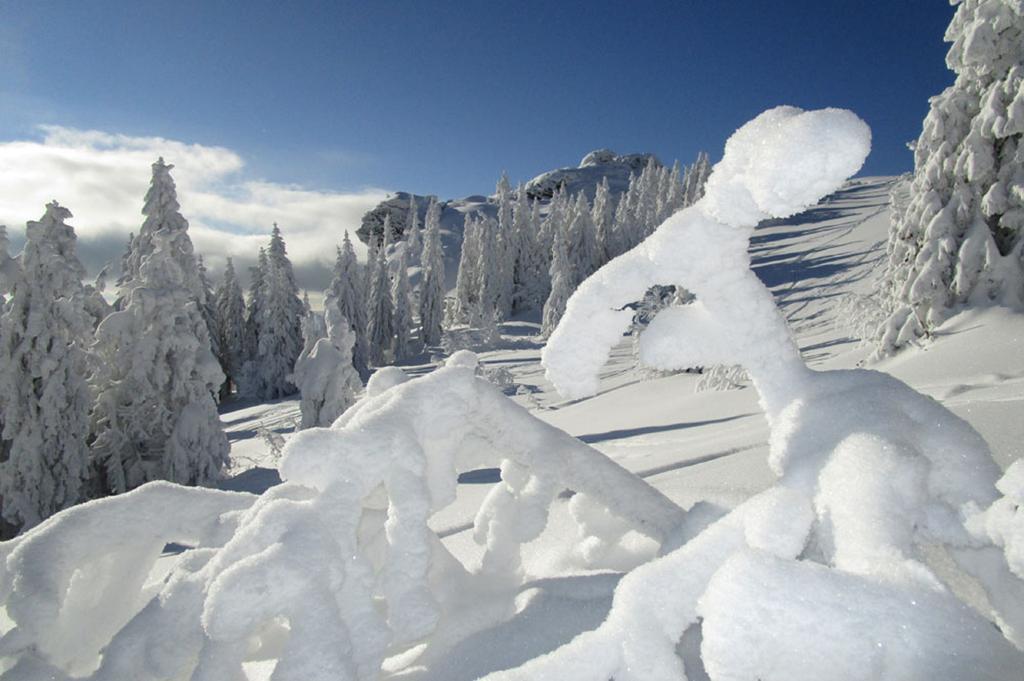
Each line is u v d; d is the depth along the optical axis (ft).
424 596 5.49
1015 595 4.10
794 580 3.02
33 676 5.41
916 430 4.50
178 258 90.48
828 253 164.25
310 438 5.74
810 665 2.85
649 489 7.15
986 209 43.68
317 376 75.97
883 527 3.69
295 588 4.83
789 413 4.91
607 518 7.73
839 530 3.89
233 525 6.40
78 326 60.29
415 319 219.00
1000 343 37.83
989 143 43.70
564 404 90.48
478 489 22.41
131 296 64.39
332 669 4.59
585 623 5.99
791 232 210.79
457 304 219.20
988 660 2.79
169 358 65.51
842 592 2.99
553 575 7.48
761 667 2.90
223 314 163.02
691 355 5.23
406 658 6.59
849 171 3.92
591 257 209.87
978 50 42.75
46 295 58.65
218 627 4.60
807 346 81.25
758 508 4.11
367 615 5.31
